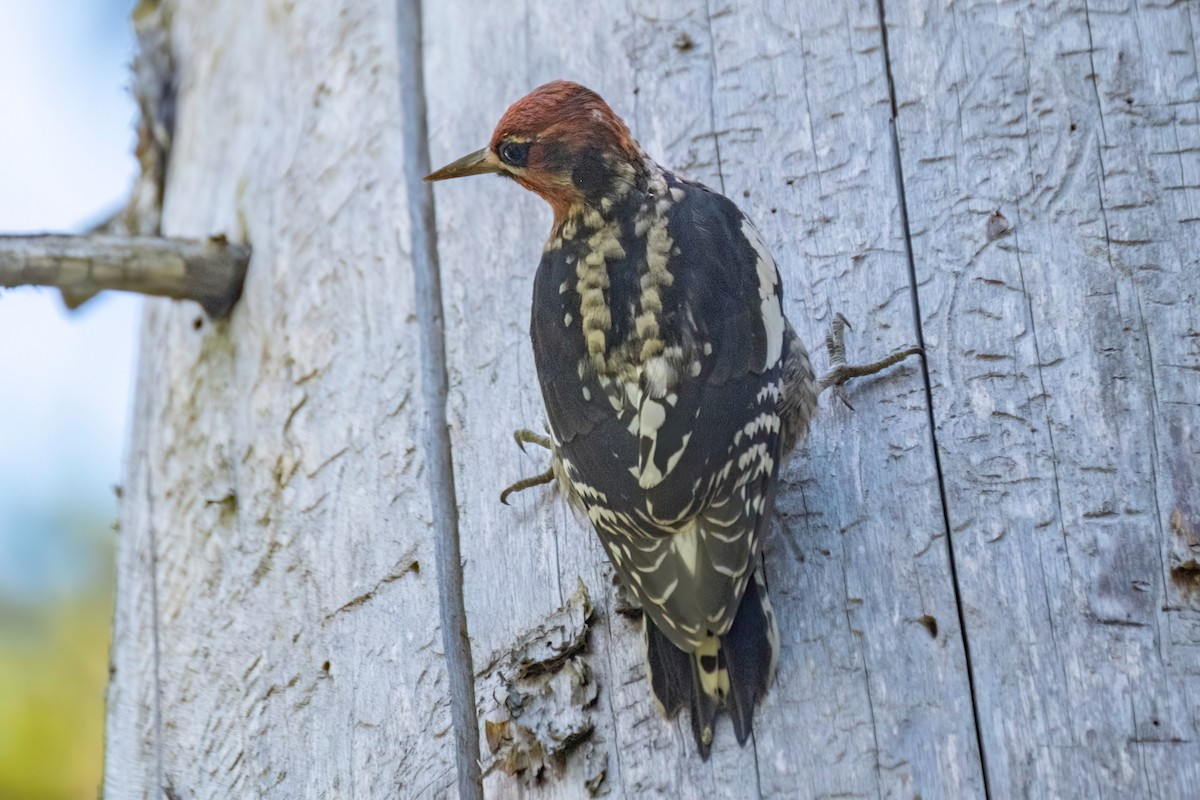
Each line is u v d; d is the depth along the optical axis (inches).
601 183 289.1
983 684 241.1
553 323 275.3
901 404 274.1
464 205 335.9
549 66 345.1
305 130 371.6
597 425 258.1
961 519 258.1
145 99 445.7
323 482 319.9
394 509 303.9
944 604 250.1
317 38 382.0
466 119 348.8
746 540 242.8
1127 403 263.1
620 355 261.6
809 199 305.0
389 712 282.5
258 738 303.1
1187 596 243.0
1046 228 284.4
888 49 312.7
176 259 357.4
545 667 263.6
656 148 324.8
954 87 304.2
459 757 269.9
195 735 321.1
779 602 257.1
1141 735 232.2
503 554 286.0
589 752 253.4
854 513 263.7
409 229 339.0
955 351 277.3
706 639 243.3
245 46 409.4
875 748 239.6
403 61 363.6
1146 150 287.1
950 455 265.4
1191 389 262.1
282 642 309.7
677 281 267.6
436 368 319.9
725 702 242.2
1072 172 288.7
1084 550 250.2
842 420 276.4
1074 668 239.9
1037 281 279.4
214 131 410.3
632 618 263.3
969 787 233.8
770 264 281.4
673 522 243.1
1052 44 302.2
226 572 332.8
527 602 278.8
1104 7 302.5
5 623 479.8
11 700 472.7
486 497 295.3
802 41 321.1
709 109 323.6
